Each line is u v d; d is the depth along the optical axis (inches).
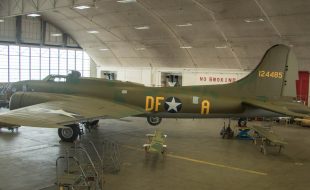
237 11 737.6
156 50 1125.7
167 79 1219.9
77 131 485.7
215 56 1003.9
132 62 1289.4
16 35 1170.6
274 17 713.0
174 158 418.3
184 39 976.9
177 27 916.6
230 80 1025.5
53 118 331.9
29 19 1200.2
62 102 458.3
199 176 346.0
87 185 261.1
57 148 445.1
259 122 778.8
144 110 521.7
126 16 932.0
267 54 525.3
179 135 582.6
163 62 1184.8
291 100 526.3
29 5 767.1
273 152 465.1
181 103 524.7
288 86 524.1
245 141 538.0
